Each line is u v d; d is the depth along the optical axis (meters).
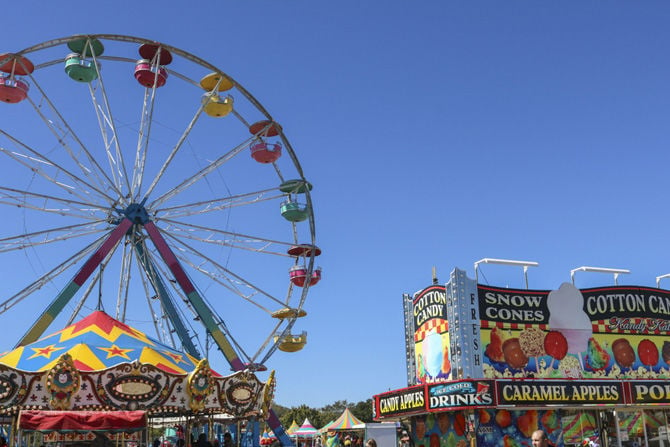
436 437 29.81
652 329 30.67
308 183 35.53
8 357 21.50
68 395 18.61
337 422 54.12
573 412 28.27
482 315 28.45
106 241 31.31
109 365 20.75
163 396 20.05
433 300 30.81
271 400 24.28
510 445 27.11
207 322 32.62
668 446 29.00
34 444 24.83
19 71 28.97
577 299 29.98
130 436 22.80
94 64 31.05
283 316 35.16
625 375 29.58
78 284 29.91
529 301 29.30
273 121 34.47
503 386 26.27
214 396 21.27
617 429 28.56
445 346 29.44
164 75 31.94
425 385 28.12
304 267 35.53
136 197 32.97
